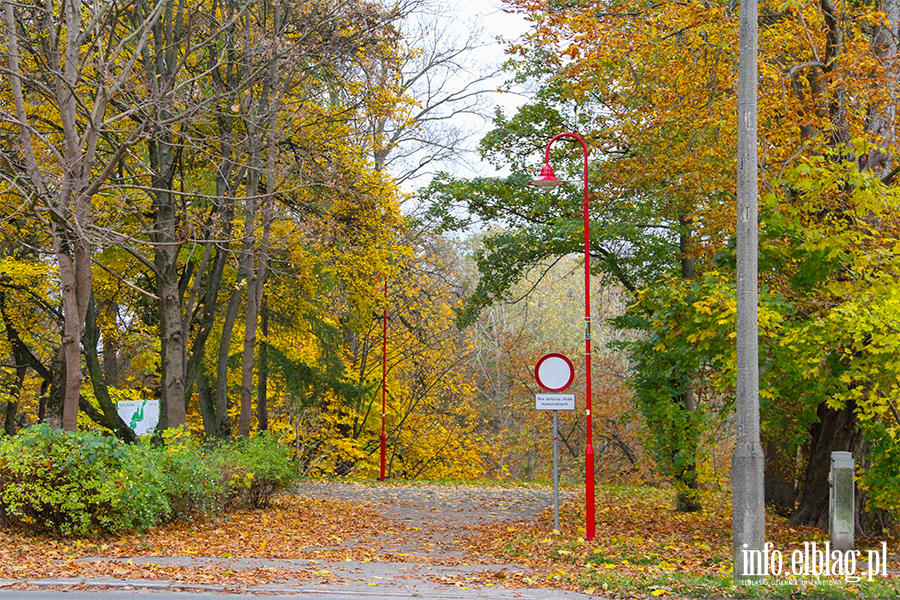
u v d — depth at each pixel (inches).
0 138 599.8
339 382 1130.0
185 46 676.1
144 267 895.1
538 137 872.9
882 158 600.4
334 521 639.8
